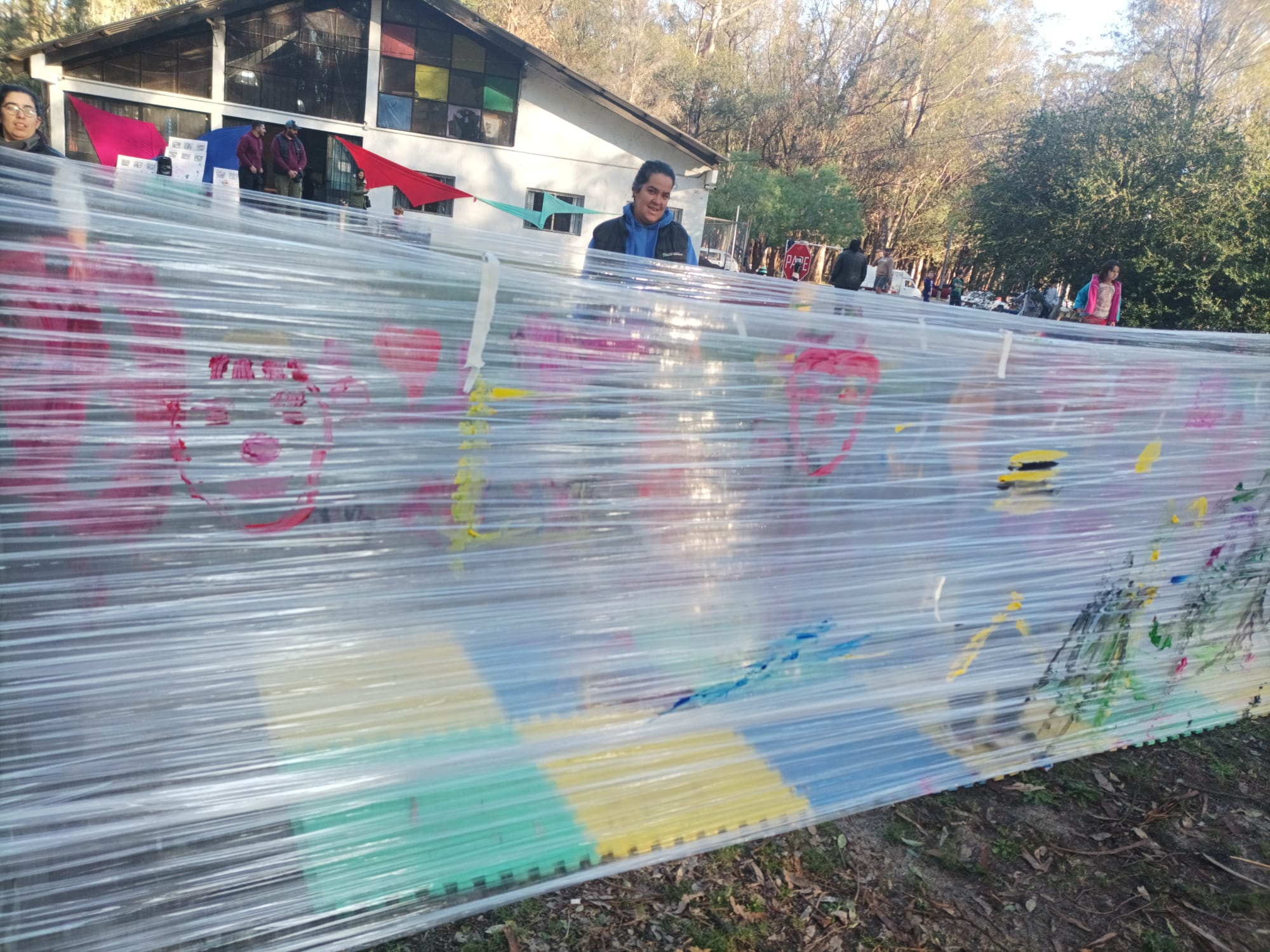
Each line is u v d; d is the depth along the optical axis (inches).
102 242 57.7
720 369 78.2
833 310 90.8
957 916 82.2
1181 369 104.9
